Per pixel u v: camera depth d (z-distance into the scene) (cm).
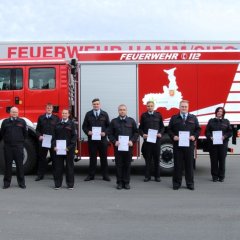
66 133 909
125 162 922
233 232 583
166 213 693
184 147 912
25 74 1073
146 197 826
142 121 1010
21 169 928
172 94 1082
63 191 891
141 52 1081
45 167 1060
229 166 1327
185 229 598
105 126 1017
